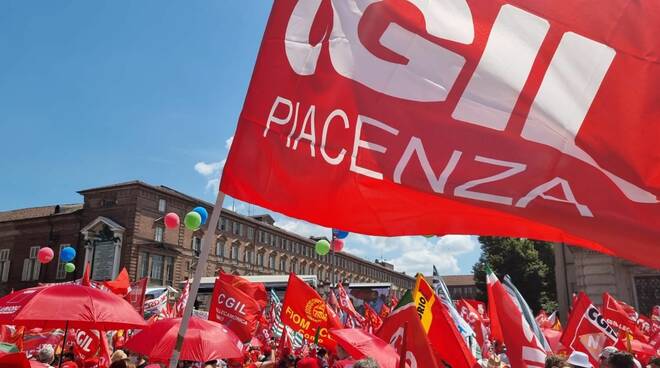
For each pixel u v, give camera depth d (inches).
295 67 146.9
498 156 128.3
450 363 218.2
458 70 134.6
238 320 421.1
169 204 2368.4
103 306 237.6
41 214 2439.7
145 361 348.5
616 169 122.3
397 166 134.6
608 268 1058.1
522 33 132.3
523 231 128.4
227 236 2812.5
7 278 2372.0
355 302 1327.5
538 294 1889.8
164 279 2272.4
